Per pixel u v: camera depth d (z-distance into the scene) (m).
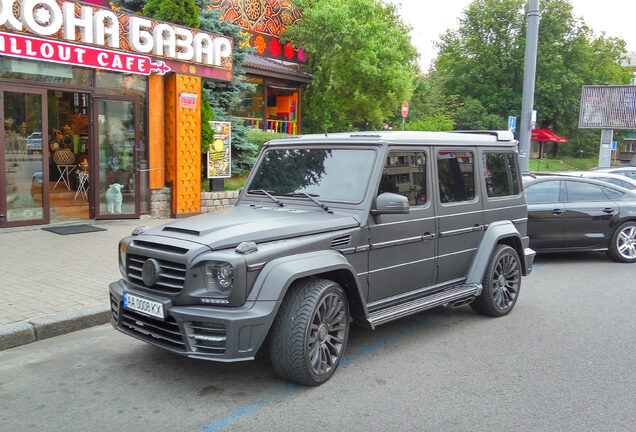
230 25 14.12
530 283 7.98
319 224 4.39
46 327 5.20
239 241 3.99
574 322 6.03
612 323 6.01
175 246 3.97
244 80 17.83
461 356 4.94
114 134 10.81
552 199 9.38
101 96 10.49
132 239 4.44
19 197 9.64
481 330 5.71
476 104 42.72
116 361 4.69
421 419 3.71
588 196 9.53
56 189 12.48
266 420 3.66
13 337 4.96
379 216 4.73
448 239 5.54
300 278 4.19
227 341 3.69
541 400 4.04
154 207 11.53
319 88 19.86
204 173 12.92
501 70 47.66
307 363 4.02
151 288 4.06
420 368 4.63
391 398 4.04
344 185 4.84
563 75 46.16
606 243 9.54
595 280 8.20
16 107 9.38
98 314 5.62
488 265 5.96
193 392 4.09
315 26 18.59
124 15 10.28
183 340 3.82
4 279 6.71
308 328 3.99
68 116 12.48
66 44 9.41
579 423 3.69
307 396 4.04
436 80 37.28
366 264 4.67
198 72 11.70
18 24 8.76
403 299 5.10
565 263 9.59
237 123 14.39
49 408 3.81
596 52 53.28
